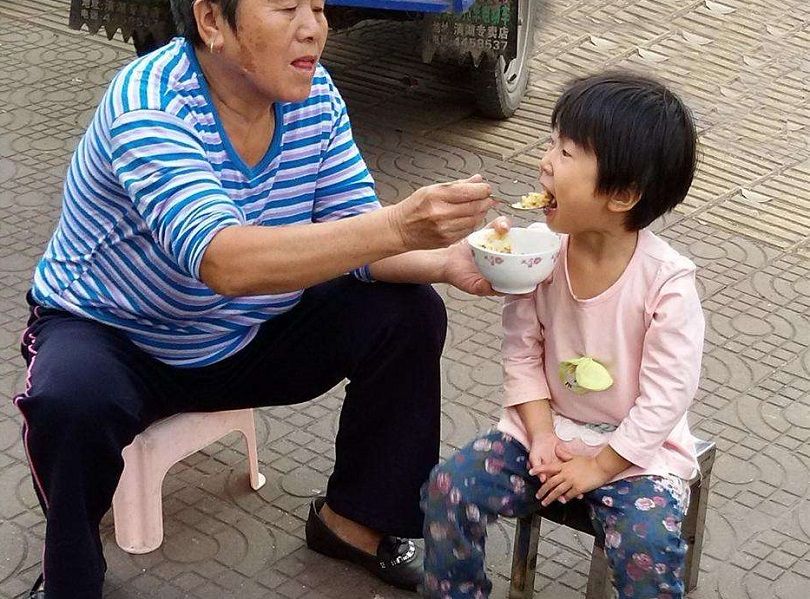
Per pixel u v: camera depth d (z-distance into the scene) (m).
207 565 2.86
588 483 2.36
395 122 5.24
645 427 2.32
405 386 2.67
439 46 4.75
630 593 2.36
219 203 2.24
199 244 2.20
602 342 2.38
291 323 2.70
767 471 3.25
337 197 2.66
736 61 5.86
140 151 2.27
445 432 3.37
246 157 2.46
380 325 2.63
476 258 2.34
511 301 2.50
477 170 4.87
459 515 2.46
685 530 2.73
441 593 2.55
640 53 5.91
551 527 3.04
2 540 2.90
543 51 5.91
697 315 2.34
